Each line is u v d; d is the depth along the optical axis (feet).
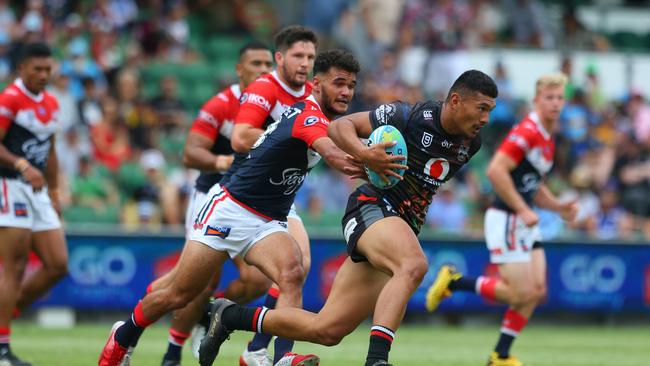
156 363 94.94
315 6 234.58
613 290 160.97
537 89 99.86
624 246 161.48
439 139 67.10
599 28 257.55
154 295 73.56
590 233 181.06
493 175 98.37
